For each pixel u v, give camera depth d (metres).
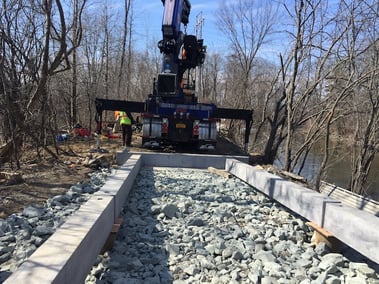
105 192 5.00
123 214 5.73
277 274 3.81
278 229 5.21
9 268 3.58
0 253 3.89
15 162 9.07
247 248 4.54
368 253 3.89
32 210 5.20
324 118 11.73
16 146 8.70
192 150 13.70
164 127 12.60
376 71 10.00
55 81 14.16
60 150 11.21
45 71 9.34
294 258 4.36
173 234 4.95
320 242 4.76
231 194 7.42
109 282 3.55
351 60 10.39
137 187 7.70
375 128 11.41
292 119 12.25
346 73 11.70
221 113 13.37
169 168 10.48
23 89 9.73
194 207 6.29
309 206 5.25
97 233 3.68
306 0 11.49
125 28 22.95
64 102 17.30
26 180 7.11
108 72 23.28
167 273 3.79
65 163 9.40
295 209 5.71
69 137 14.71
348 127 14.43
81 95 19.64
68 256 2.79
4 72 9.26
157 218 5.63
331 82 12.04
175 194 7.14
